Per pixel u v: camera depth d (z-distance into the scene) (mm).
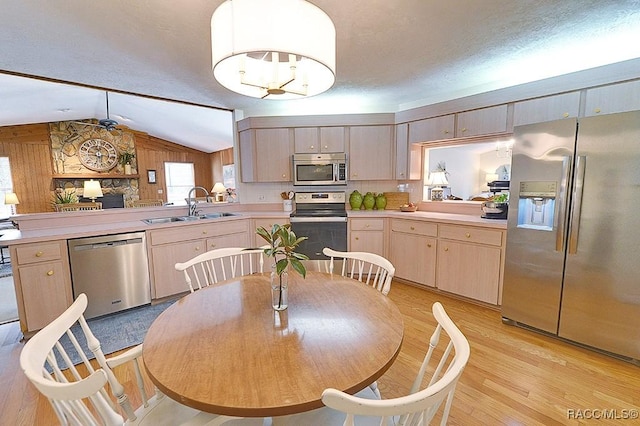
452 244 3059
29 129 6652
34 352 829
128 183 8039
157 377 867
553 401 1668
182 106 5199
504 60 2576
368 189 4195
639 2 1729
